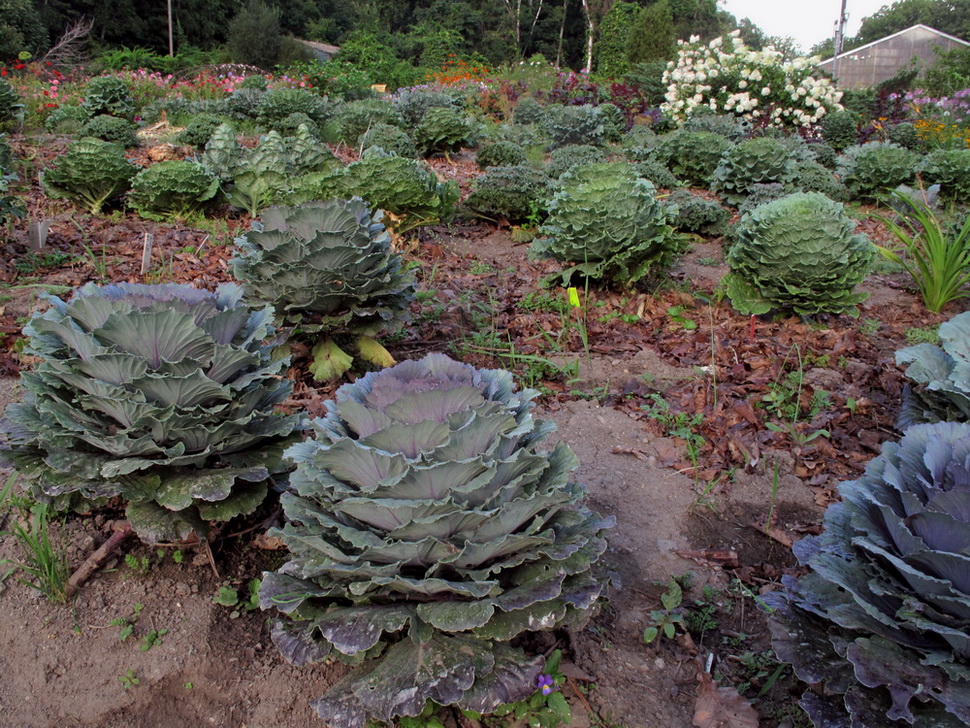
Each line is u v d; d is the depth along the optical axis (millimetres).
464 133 12477
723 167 10070
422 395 2076
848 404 4254
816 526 3357
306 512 2277
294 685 2523
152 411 2547
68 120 13141
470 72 24828
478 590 2094
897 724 1989
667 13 31141
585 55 45281
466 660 2154
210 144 8898
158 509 2711
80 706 2400
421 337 5219
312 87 19953
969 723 1824
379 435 2020
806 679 2160
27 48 27578
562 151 10523
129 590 2789
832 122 15945
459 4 46125
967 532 1957
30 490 3152
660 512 3441
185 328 2594
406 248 7176
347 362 4332
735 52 16219
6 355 4410
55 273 5934
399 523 2162
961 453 2240
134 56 27078
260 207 8070
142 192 7777
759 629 2807
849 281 5402
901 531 2076
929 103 19156
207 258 6645
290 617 2365
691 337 5336
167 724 2432
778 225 5293
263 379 3027
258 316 3145
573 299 4738
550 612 2229
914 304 6285
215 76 20797
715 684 2500
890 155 10273
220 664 2580
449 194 7945
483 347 5086
